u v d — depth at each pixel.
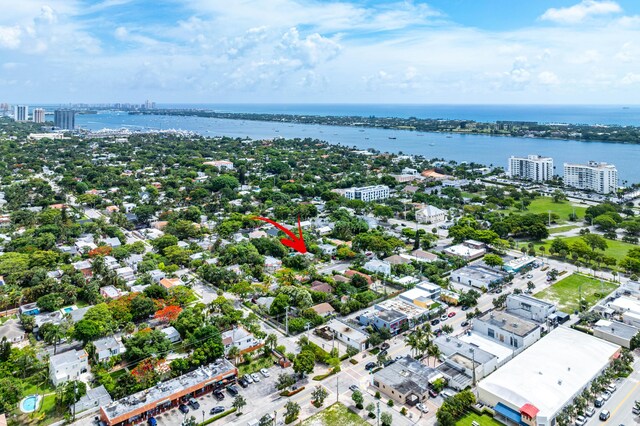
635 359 147.38
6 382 124.00
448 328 164.88
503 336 157.25
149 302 174.38
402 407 123.00
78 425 117.12
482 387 127.94
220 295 193.00
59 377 134.38
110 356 145.12
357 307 185.12
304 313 174.00
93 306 171.38
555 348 146.50
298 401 127.50
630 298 188.75
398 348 156.88
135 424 118.31
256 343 155.50
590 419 119.06
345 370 143.50
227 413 121.31
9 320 166.62
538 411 116.44
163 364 139.25
